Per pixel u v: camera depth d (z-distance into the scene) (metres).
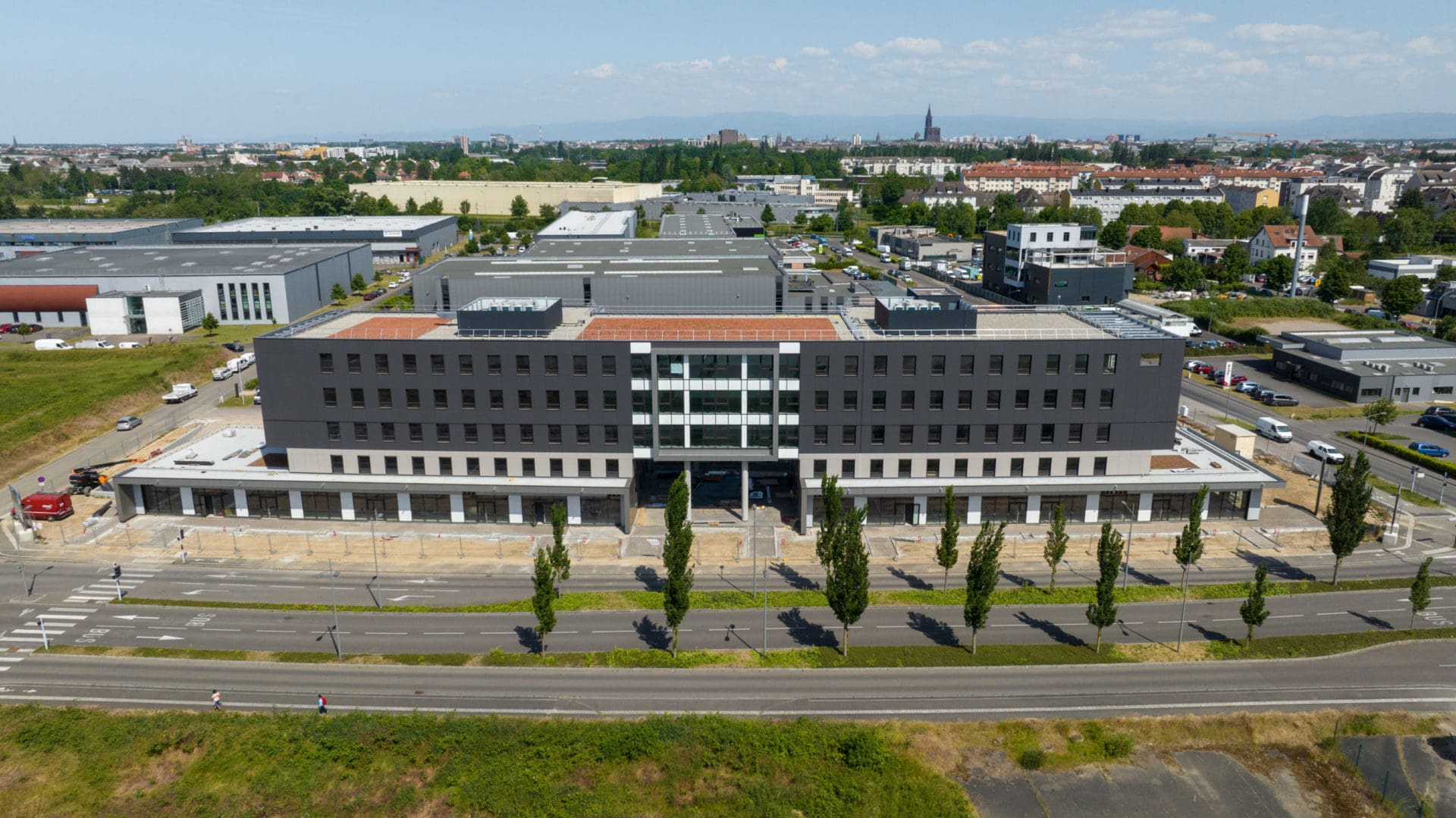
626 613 78.69
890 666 70.44
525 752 61.03
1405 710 65.31
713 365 92.50
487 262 144.38
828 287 142.75
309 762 60.41
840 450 94.81
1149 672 69.69
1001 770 59.81
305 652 72.88
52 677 69.81
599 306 126.50
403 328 104.00
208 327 182.75
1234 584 83.69
